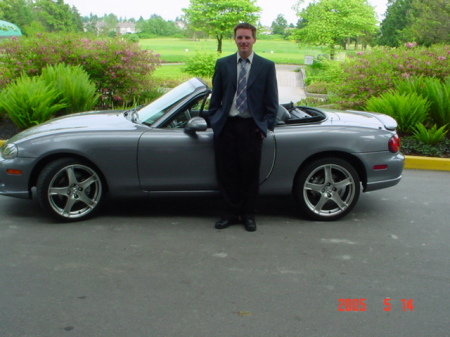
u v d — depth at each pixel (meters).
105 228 4.82
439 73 9.91
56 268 3.96
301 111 5.61
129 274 3.88
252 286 3.72
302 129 4.95
